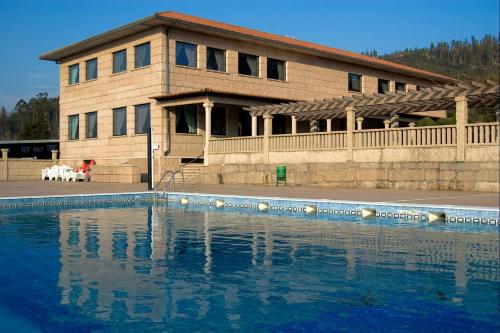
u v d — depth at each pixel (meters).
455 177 18.52
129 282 6.73
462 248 9.01
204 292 6.27
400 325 5.07
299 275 7.11
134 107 31.17
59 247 9.34
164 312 5.50
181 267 7.63
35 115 104.44
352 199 15.42
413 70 42.50
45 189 22.33
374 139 20.80
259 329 4.99
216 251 8.89
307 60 36.12
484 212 11.74
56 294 6.19
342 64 38.28
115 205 17.70
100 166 29.77
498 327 4.99
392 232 10.92
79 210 16.06
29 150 49.81
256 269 7.48
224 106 31.62
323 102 24.02
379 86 41.12
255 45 33.09
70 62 36.31
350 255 8.46
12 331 4.96
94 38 31.92
